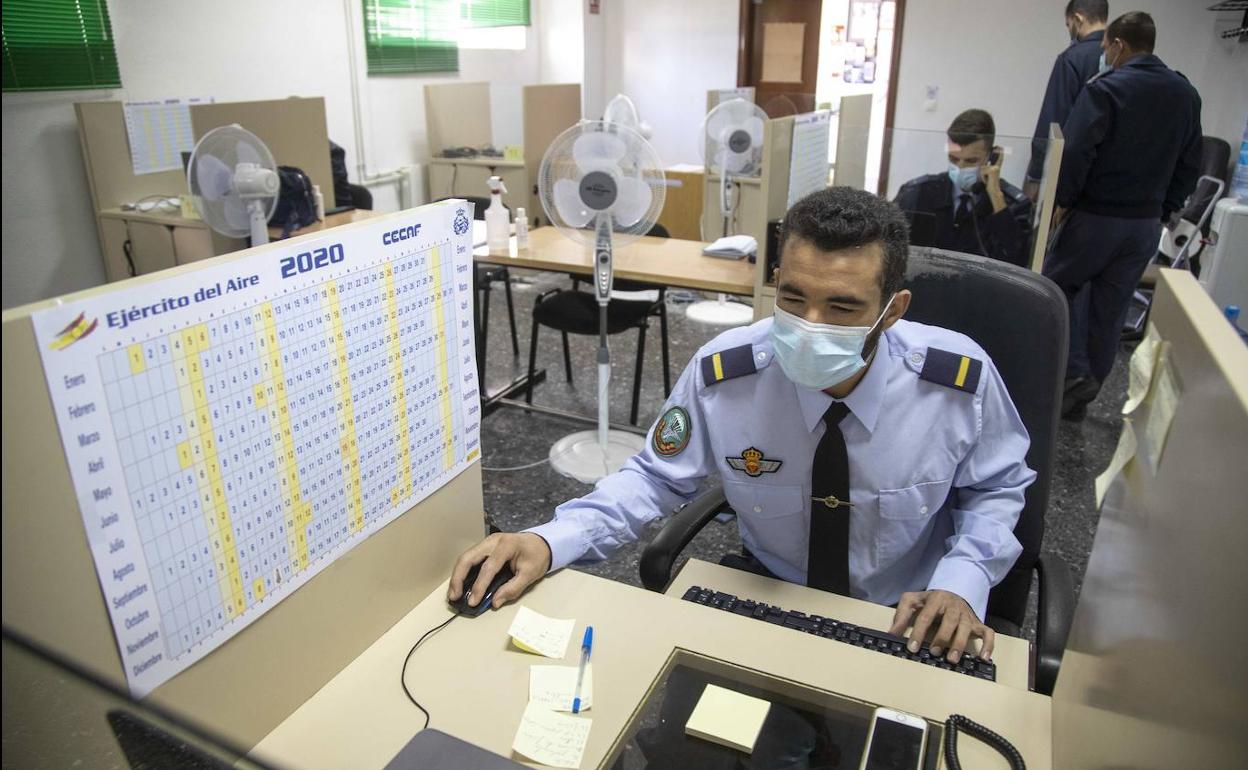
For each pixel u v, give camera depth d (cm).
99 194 384
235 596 77
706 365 132
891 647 104
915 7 616
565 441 324
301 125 394
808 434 125
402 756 75
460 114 586
